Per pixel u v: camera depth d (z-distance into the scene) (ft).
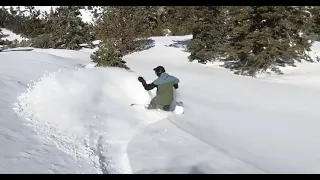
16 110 19.71
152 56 77.82
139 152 17.43
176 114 25.68
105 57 45.98
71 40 93.76
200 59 69.10
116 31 81.76
